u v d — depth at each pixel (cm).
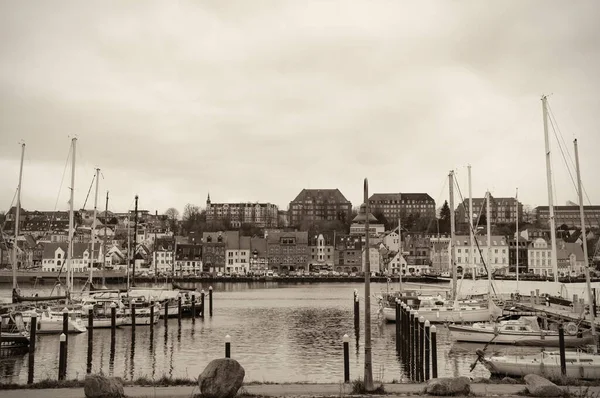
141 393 3294
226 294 15462
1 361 5697
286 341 7162
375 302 12381
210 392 3102
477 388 3506
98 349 6538
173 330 8119
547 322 6906
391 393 3322
